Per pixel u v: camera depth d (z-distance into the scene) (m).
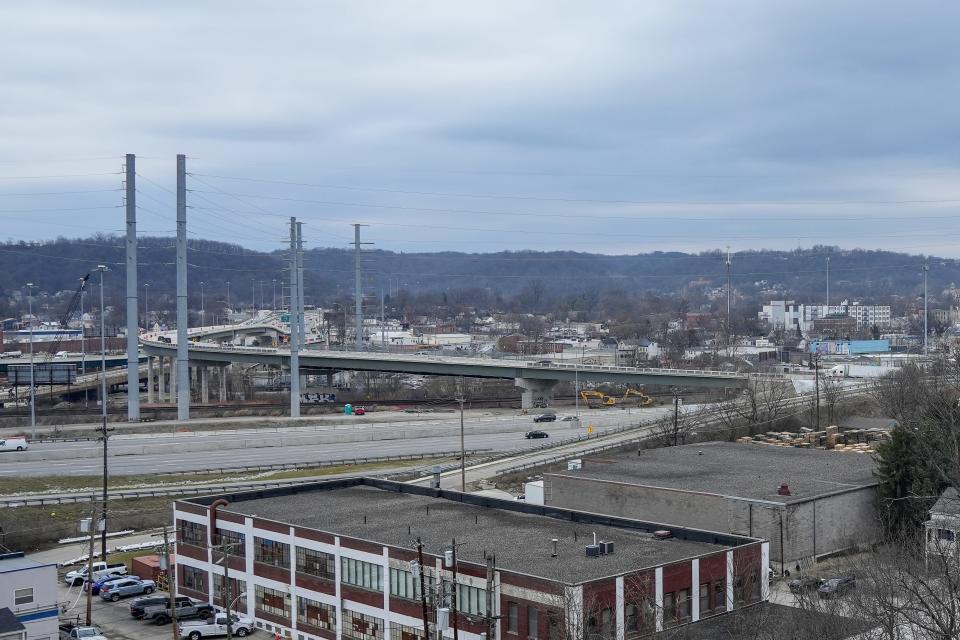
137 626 80.38
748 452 114.75
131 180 199.75
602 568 65.50
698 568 66.12
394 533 77.06
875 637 53.38
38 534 110.69
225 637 78.00
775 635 59.00
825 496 88.62
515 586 62.84
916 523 88.00
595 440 155.25
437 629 65.44
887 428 149.75
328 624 75.69
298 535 77.81
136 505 122.62
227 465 149.00
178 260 199.62
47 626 73.31
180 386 199.62
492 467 137.75
